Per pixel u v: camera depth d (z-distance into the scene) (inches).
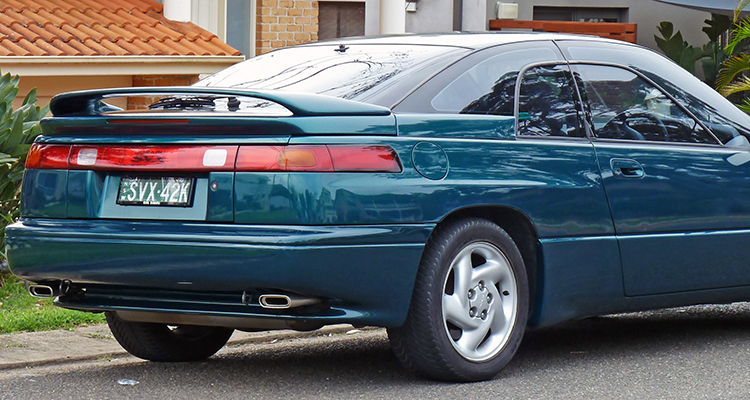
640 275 208.7
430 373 184.5
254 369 206.5
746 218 223.8
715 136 226.7
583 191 197.8
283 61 212.1
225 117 169.6
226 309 173.6
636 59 222.4
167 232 170.2
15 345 225.9
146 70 479.5
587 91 208.5
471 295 186.2
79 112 193.8
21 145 319.9
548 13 757.9
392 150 173.0
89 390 186.4
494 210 189.5
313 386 188.4
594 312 205.5
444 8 721.6
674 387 188.1
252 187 167.0
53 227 181.6
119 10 531.2
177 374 201.8
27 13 486.3
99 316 259.4
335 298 169.2
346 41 217.9
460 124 183.8
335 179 167.0
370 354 222.4
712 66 711.7
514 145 189.9
